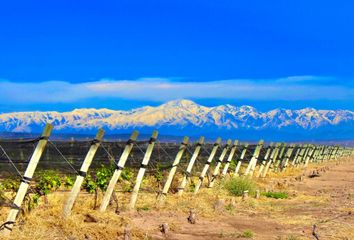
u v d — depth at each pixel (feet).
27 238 45.34
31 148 64.54
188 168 78.33
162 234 51.65
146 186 77.41
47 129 47.75
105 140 75.72
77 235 47.91
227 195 83.35
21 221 49.34
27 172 47.11
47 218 51.49
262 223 60.29
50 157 68.23
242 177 90.22
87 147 71.77
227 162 97.76
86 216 54.54
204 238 51.42
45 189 56.24
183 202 69.31
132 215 59.72
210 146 98.02
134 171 78.59
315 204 76.48
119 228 51.47
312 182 118.62
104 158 73.97
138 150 80.33
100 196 64.64
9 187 55.42
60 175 67.51
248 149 123.24
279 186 102.58
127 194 72.49
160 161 84.43
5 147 62.85
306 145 179.11
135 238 49.29
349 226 58.18
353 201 80.28
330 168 176.24
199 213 63.26
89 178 61.31
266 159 122.01
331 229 56.44
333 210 70.74
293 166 165.27
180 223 57.21
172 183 82.23
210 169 92.63
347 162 232.94
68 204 53.26
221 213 64.75
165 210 64.49
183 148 73.41
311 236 53.06
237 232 54.13
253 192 85.56
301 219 62.85
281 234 54.19
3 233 45.75
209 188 86.53
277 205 74.69
